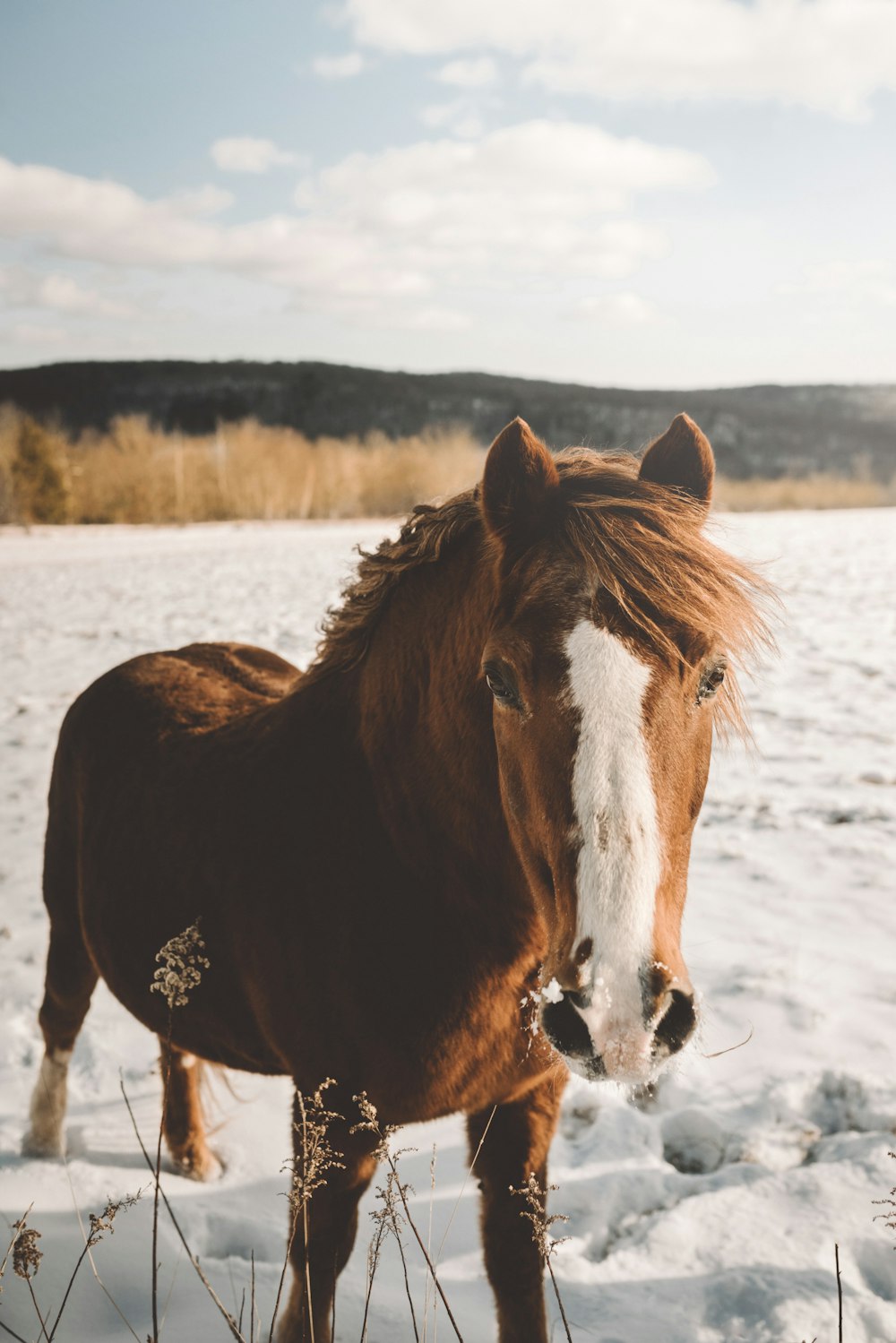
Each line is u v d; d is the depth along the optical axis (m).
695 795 1.60
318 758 2.15
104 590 13.60
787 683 7.80
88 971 2.81
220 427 31.78
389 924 1.90
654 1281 2.27
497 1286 2.00
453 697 1.87
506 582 1.67
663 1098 2.97
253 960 2.07
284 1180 2.71
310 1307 1.89
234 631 9.94
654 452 1.81
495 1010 1.89
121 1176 2.66
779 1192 2.51
